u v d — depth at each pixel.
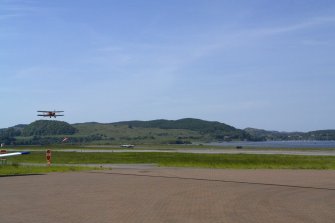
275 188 21.94
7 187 22.23
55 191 20.44
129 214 14.03
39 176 29.33
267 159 60.25
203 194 19.33
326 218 13.35
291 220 12.99
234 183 24.45
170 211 14.61
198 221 12.80
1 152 44.28
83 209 15.07
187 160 58.44
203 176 29.36
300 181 25.80
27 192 20.05
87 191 20.42
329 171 35.28
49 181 25.56
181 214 14.02
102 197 18.27
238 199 17.72
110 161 56.25
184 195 18.97
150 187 22.27
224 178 27.80
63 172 33.19
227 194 19.36
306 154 83.69
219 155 75.19
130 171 34.34
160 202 16.77
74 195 18.92
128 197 18.25
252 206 15.81
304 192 20.28
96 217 13.48
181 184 23.81
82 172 33.19
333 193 19.95
